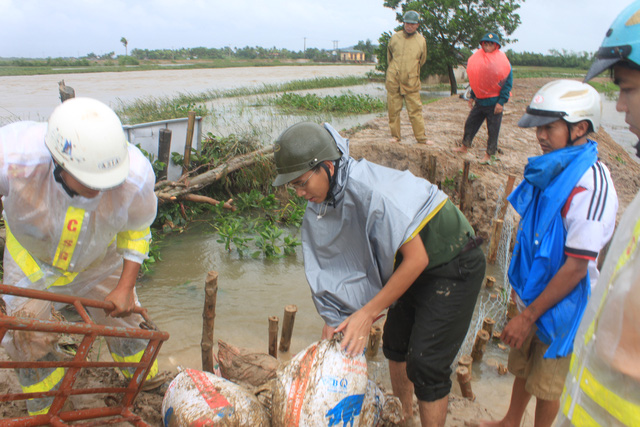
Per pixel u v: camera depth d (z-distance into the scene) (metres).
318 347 2.47
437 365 2.62
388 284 2.45
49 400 2.74
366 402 2.66
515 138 10.01
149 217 2.75
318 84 25.28
